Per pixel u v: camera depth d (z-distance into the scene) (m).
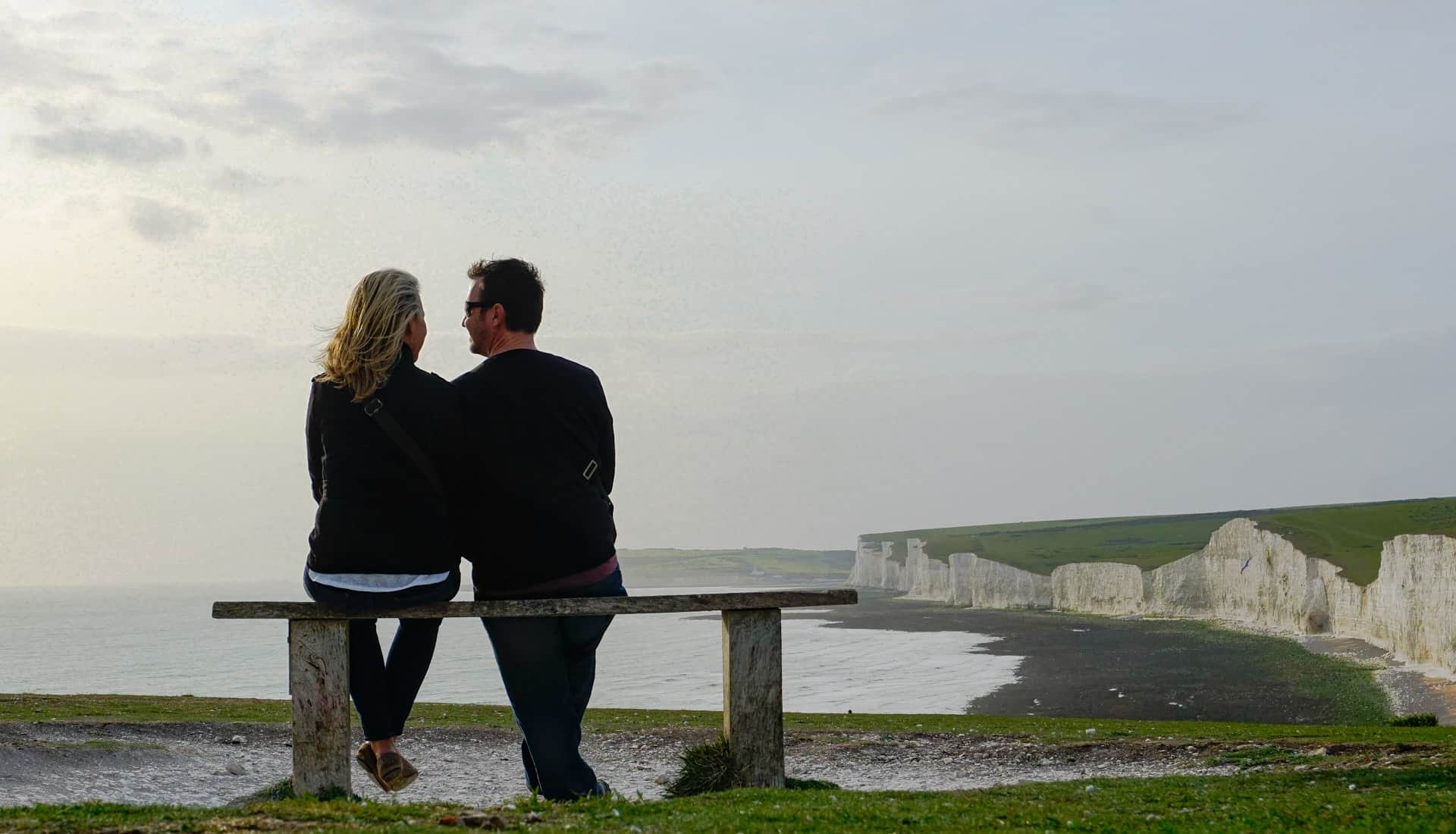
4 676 100.38
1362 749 16.59
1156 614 162.38
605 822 6.14
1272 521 144.12
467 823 6.02
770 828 6.09
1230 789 11.44
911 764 17.72
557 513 6.55
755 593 7.24
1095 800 9.77
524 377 6.55
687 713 28.06
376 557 6.17
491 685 87.88
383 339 6.15
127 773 15.27
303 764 6.58
